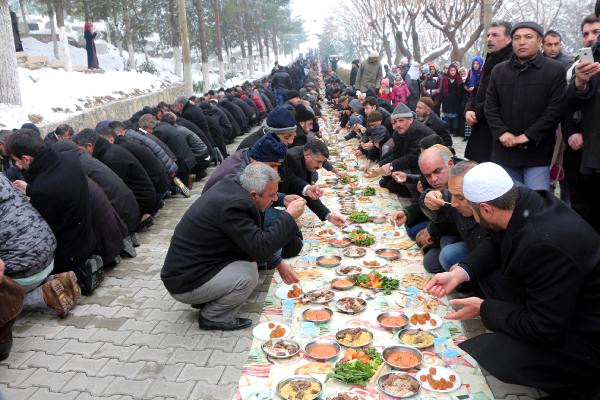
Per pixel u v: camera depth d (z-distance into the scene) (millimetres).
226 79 39156
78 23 46469
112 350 4234
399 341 3619
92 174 6191
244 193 4242
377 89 16344
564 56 6457
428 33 48875
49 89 14008
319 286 4578
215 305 4426
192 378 3809
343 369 3229
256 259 4184
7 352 4137
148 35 34406
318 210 5734
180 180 9648
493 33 5719
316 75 44938
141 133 8695
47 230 4742
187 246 4305
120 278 5727
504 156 5340
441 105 16078
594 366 2969
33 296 4738
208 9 41156
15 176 6441
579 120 4914
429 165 4766
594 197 5102
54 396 3650
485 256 3758
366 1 40156
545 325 2900
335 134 13312
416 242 5422
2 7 10719
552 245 2840
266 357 3506
